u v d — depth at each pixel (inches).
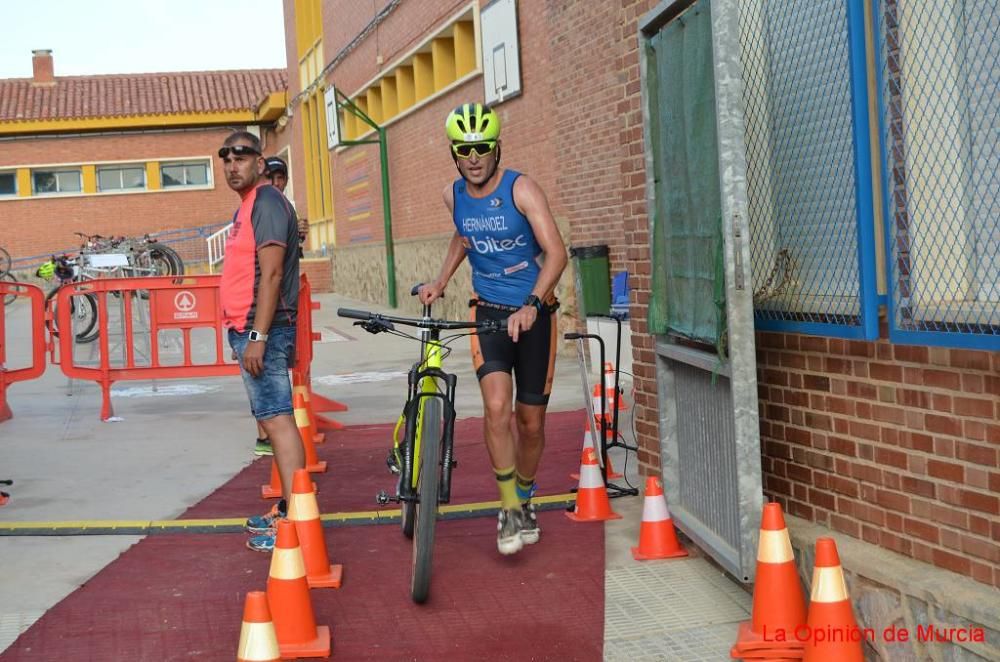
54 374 550.6
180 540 232.7
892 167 154.3
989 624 131.4
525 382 203.0
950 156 145.8
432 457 182.2
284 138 1453.0
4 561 219.3
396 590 196.1
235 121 1477.6
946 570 148.6
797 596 157.8
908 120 151.9
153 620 183.6
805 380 180.5
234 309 220.2
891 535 159.9
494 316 201.6
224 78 1582.2
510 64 579.5
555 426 353.4
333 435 360.2
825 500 176.6
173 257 869.8
